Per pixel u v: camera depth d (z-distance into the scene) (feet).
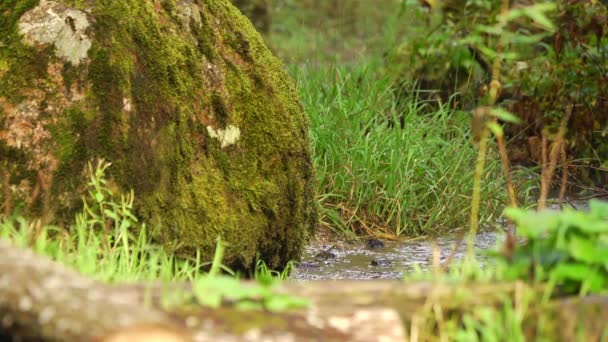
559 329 16.74
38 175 26.48
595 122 47.96
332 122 45.24
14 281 14.90
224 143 28.86
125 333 13.98
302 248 31.35
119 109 27.14
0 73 26.94
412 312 16.46
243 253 28.99
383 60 56.65
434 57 52.85
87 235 26.43
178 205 27.63
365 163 43.01
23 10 27.40
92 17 27.40
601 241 18.16
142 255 25.31
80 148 26.71
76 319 14.35
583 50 48.42
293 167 30.42
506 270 17.94
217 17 29.96
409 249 39.63
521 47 50.67
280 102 30.45
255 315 15.66
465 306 16.62
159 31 28.22
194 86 28.53
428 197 44.01
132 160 27.07
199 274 26.21
